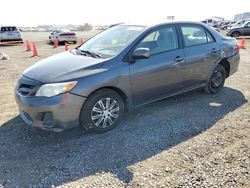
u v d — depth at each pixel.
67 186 3.11
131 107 4.66
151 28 4.88
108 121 4.40
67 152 3.81
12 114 5.21
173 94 5.29
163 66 4.85
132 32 4.87
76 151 3.84
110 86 4.25
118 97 4.42
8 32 23.98
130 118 4.93
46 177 3.27
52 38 25.84
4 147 3.95
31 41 27.78
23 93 4.11
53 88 3.85
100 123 4.30
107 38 5.08
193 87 5.67
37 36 39.66
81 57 4.57
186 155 3.71
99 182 3.16
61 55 4.94
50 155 3.74
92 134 4.34
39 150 3.87
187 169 3.39
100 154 3.75
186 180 3.18
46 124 3.96
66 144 4.03
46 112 3.88
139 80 4.57
